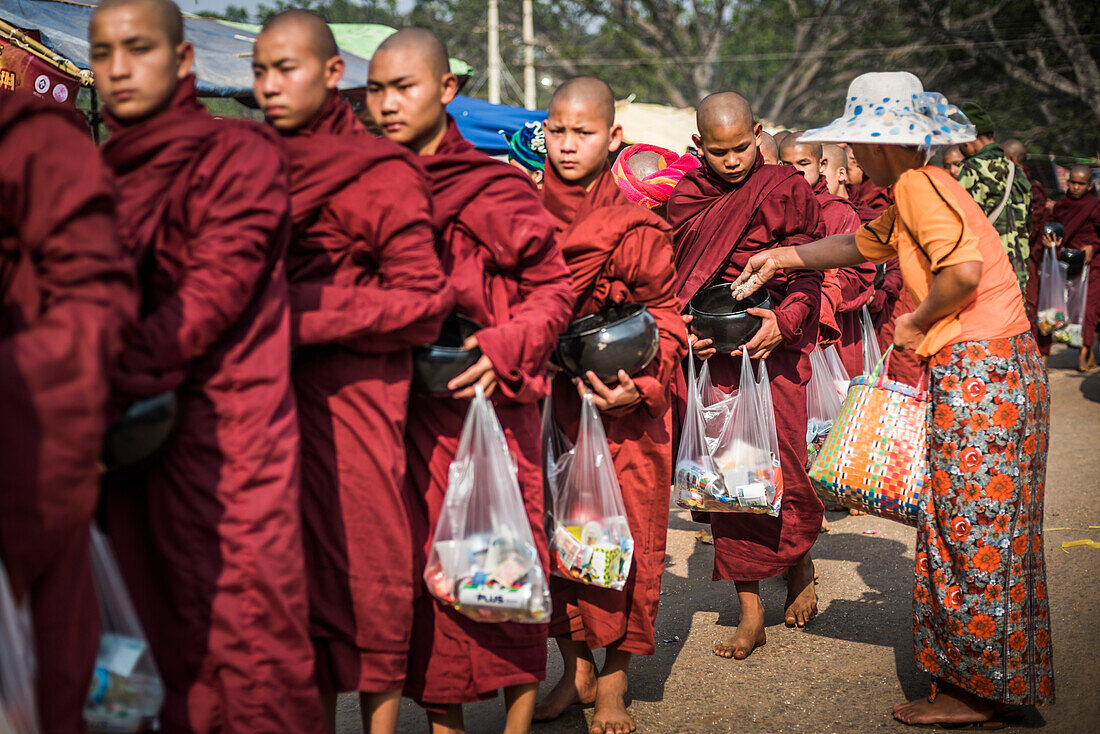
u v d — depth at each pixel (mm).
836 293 4691
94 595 1874
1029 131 25859
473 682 2732
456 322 2766
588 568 3033
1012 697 3115
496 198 2719
